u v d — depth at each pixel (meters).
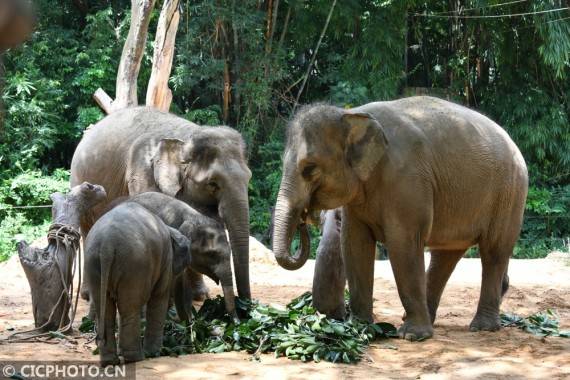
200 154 7.81
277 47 23.72
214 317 6.81
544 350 6.12
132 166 8.61
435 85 26.97
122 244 5.12
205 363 5.46
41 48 21.78
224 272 6.61
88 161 9.25
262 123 24.36
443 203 6.82
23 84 20.83
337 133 6.30
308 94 26.55
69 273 6.70
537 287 11.42
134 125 9.12
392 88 24.02
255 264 13.26
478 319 7.25
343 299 7.05
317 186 6.36
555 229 24.12
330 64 25.78
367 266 6.85
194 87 25.20
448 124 6.92
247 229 7.58
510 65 24.84
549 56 22.75
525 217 24.17
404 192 6.41
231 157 7.84
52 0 23.39
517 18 24.44
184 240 5.81
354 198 6.53
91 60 22.47
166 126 8.94
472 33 24.75
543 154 24.19
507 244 7.38
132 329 5.36
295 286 11.03
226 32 23.89
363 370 5.39
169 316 6.80
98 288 5.16
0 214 20.70
